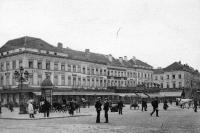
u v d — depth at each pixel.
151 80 112.00
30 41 68.56
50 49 70.75
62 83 73.00
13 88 64.88
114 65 93.00
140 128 20.14
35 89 63.94
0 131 18.59
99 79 85.69
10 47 69.31
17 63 66.25
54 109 42.66
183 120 27.17
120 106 38.09
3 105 67.00
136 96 90.75
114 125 22.45
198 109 52.16
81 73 79.06
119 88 88.88
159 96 104.00
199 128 20.00
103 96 83.00
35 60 66.19
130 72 100.69
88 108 56.91
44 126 21.84
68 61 75.12
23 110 38.91
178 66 120.19
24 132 17.92
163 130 18.81
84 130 18.92
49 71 69.44
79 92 74.19
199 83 142.50
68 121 26.66
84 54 85.19
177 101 69.38
